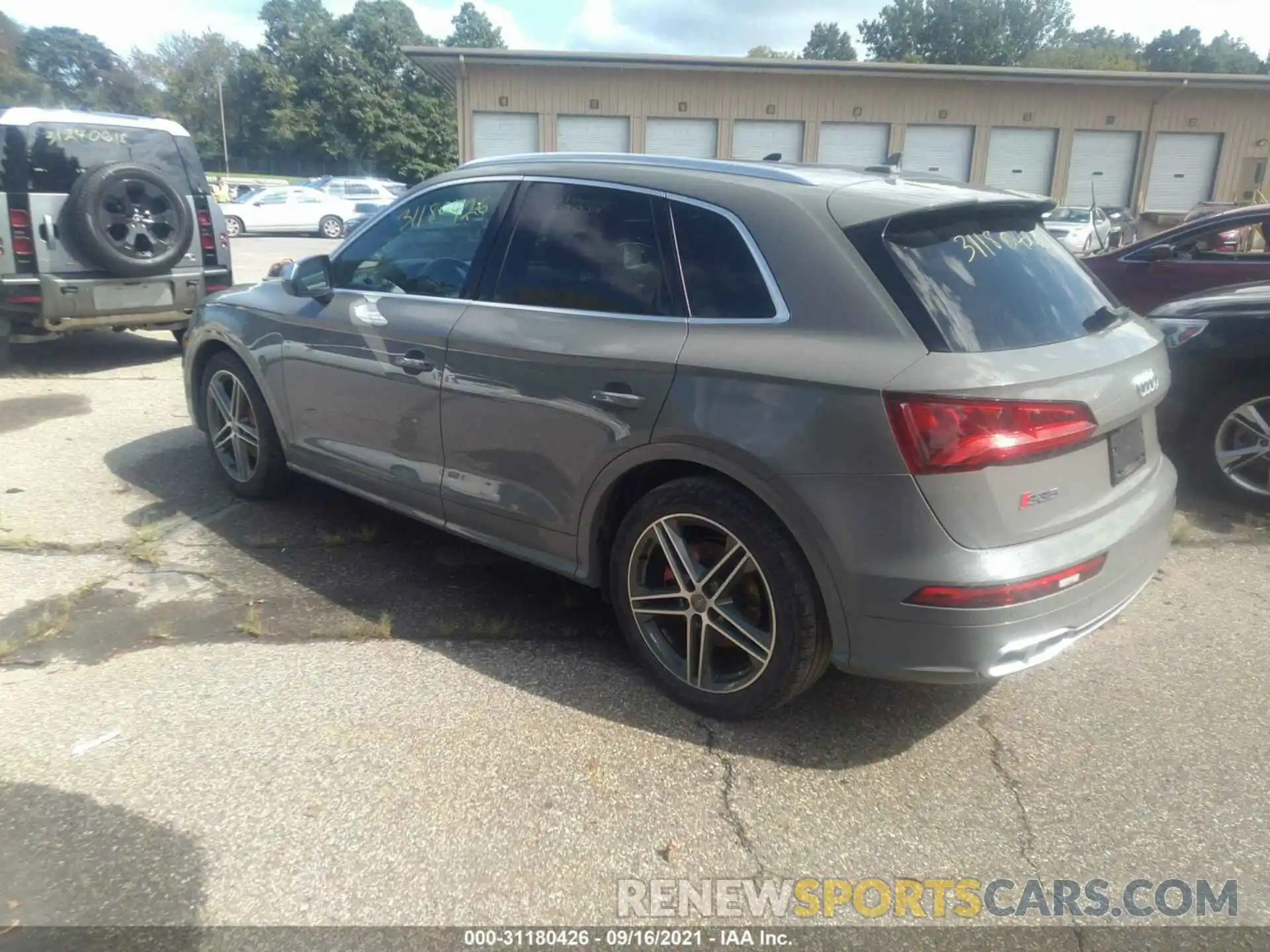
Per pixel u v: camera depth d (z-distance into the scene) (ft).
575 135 94.17
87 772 9.39
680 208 10.69
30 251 24.97
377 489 13.98
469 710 10.66
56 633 12.12
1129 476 10.41
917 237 9.69
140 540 15.05
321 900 7.89
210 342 16.72
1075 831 9.00
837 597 9.26
